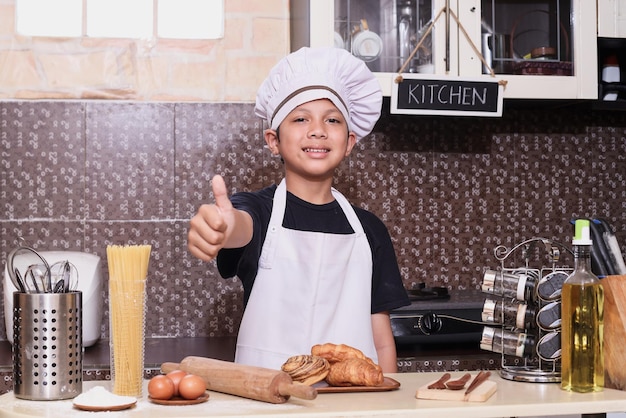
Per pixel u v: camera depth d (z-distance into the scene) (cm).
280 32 280
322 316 177
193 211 274
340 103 181
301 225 181
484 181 288
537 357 146
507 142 289
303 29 256
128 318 132
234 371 129
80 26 273
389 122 284
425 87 247
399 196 284
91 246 270
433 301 249
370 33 250
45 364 131
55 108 270
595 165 293
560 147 292
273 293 176
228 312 276
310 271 177
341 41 248
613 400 125
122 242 271
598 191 293
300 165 178
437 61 253
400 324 237
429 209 285
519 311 146
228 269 175
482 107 251
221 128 275
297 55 182
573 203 292
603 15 260
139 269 133
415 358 231
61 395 131
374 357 181
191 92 276
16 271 138
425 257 285
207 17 278
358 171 282
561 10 260
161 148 273
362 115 198
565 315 133
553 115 291
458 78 248
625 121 296
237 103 276
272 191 189
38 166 269
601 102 266
